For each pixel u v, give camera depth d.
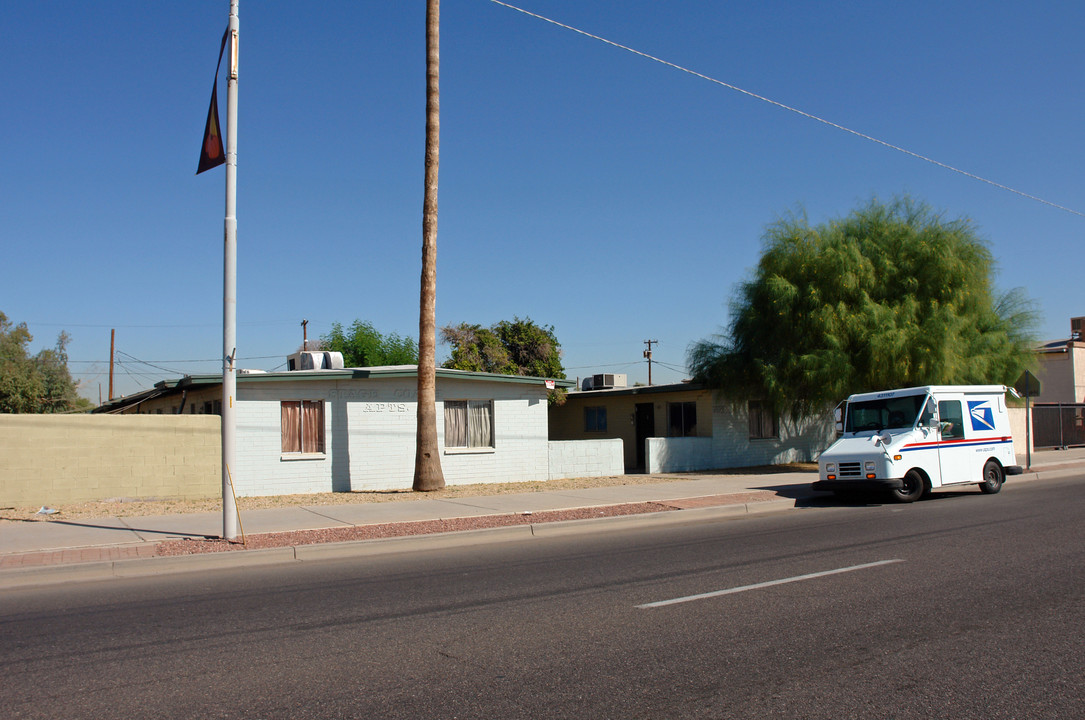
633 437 30.25
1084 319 43.69
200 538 11.69
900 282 23.08
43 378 42.91
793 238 23.92
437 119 17.80
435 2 17.70
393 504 15.70
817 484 16.91
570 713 4.77
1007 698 4.90
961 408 17.28
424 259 17.98
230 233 11.23
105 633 6.91
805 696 4.98
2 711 4.98
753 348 24.59
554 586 8.55
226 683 5.47
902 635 6.27
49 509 14.96
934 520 13.22
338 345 38.25
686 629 6.61
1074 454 29.53
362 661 5.92
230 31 11.02
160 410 26.28
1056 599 7.35
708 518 14.81
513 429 21.91
